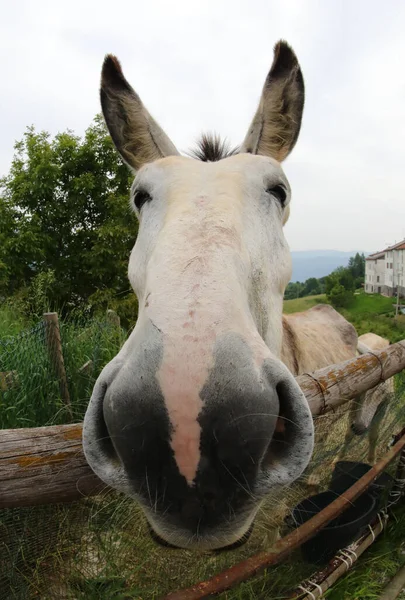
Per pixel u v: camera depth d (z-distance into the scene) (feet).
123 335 7.06
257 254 2.30
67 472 1.94
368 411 5.00
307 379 2.90
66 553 2.84
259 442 1.51
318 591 3.03
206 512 1.53
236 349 1.54
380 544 4.05
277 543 2.30
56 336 4.81
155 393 1.48
